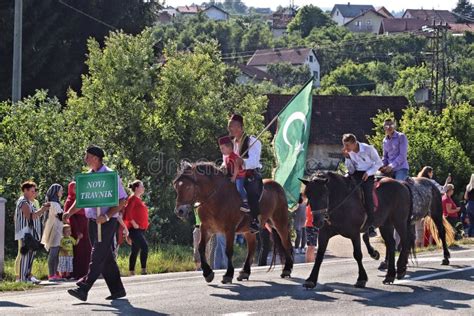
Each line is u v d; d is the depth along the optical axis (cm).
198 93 3105
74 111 2814
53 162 2441
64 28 4041
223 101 3275
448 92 7075
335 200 1409
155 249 2370
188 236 2872
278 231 1578
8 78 3788
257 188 1480
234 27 14138
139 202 1831
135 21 4434
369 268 1703
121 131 2950
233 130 1480
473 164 4169
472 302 1282
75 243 1730
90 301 1268
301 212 2597
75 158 2469
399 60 11044
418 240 2234
